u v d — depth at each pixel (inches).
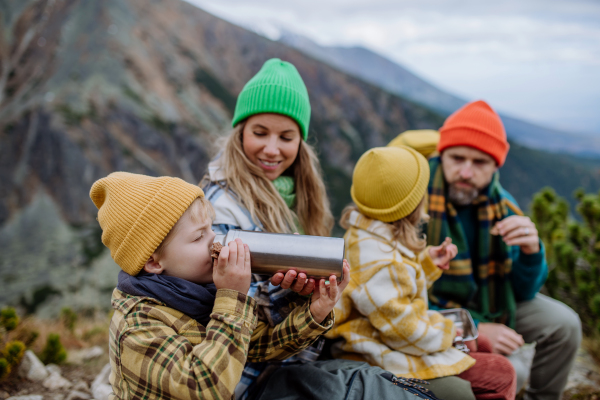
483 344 77.1
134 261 49.3
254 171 73.9
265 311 60.2
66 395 87.1
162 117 3053.6
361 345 67.0
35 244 2146.9
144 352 45.3
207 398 42.6
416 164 73.8
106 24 3602.4
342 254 49.0
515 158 5167.3
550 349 88.2
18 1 3821.4
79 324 179.0
